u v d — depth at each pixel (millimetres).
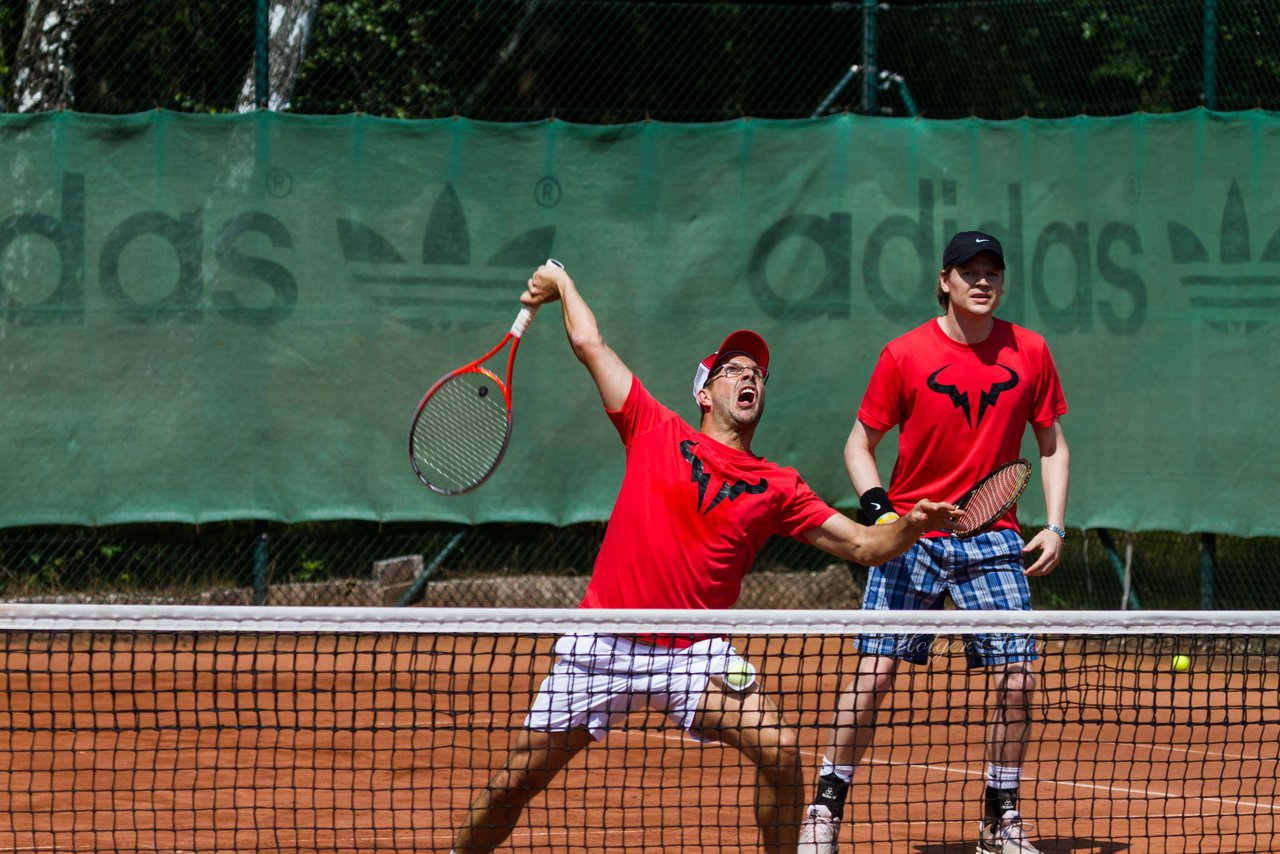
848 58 38406
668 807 16344
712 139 32875
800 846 16141
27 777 19281
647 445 14672
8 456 30891
